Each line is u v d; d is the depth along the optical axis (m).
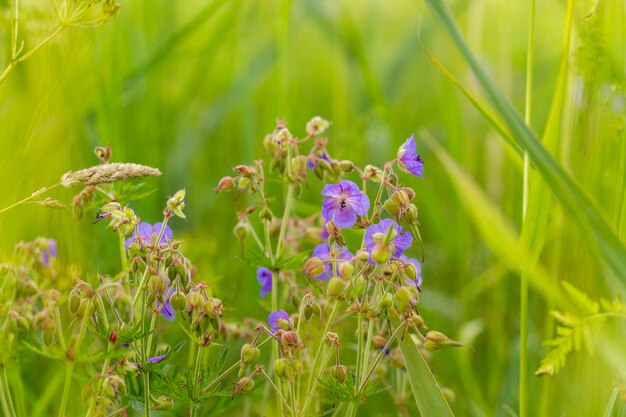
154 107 2.06
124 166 1.37
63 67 1.60
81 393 1.49
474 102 1.51
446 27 1.44
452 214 2.07
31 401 1.59
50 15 1.58
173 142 2.13
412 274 1.43
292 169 1.55
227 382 1.70
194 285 1.45
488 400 1.76
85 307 1.41
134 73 1.99
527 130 1.39
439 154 1.59
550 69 2.42
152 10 2.21
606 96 1.51
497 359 1.79
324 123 1.57
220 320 1.45
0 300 1.48
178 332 1.77
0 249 1.53
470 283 1.90
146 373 1.45
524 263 1.50
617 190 1.47
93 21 1.49
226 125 2.23
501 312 1.83
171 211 1.44
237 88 2.19
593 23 1.51
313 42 2.78
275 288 1.56
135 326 1.42
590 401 1.46
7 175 1.54
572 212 1.35
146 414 1.45
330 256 1.51
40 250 1.55
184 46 2.24
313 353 1.60
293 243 1.67
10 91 1.57
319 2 2.22
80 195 1.53
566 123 1.55
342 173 1.54
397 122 2.11
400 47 2.49
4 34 1.57
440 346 1.42
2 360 1.47
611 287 1.49
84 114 1.80
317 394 1.51
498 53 2.31
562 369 1.58
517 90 2.39
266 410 1.59
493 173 2.00
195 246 1.88
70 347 1.40
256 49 2.41
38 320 1.48
